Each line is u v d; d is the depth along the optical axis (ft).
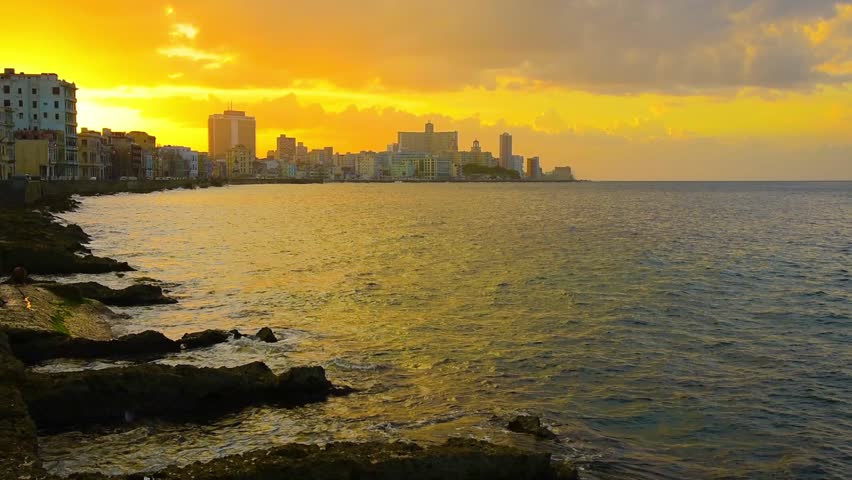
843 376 90.12
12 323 91.71
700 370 92.63
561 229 339.57
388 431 69.77
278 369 89.76
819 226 359.87
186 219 377.09
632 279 172.96
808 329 117.60
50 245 182.60
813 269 194.08
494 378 88.17
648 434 70.74
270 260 208.85
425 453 56.13
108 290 129.49
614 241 276.41
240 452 64.03
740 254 230.68
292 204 593.42
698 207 576.61
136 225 326.85
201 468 52.26
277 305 135.74
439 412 75.61
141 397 70.95
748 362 96.68
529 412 76.07
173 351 95.81
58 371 84.38
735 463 64.49
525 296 147.54
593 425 72.79
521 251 238.68
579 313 129.49
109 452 63.46
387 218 420.77
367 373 89.15
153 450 64.18
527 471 57.67
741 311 132.57
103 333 105.50
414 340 107.34
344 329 114.52
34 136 540.52
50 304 108.68
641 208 561.43
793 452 66.85
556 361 96.12
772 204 629.92
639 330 115.85
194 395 73.00
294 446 56.39
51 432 66.90
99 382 69.77
